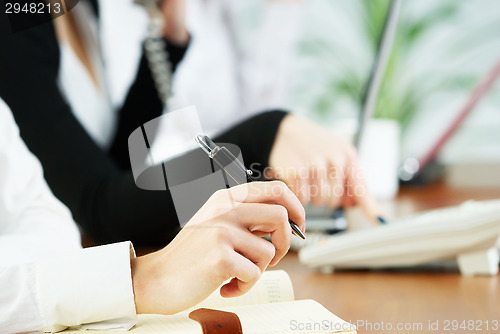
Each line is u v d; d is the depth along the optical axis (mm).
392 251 857
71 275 512
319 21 2418
